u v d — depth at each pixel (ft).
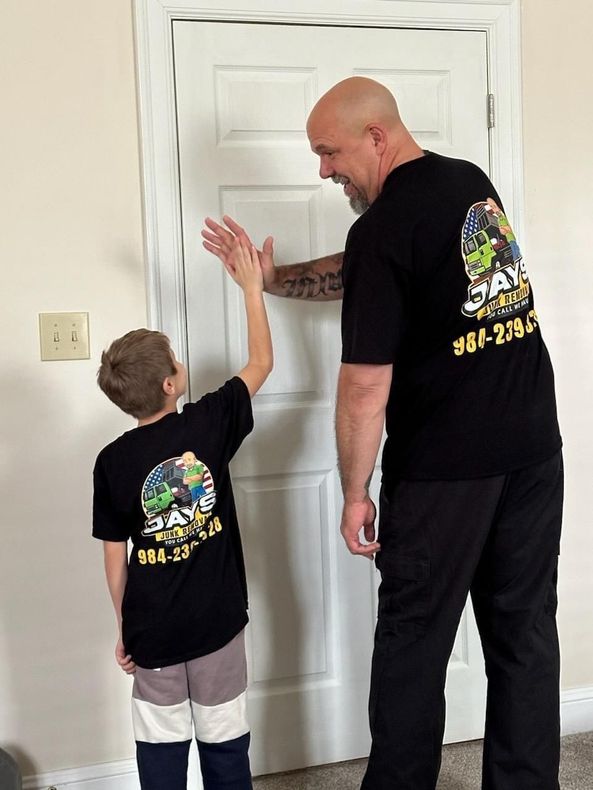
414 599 5.61
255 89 7.31
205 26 7.14
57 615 7.20
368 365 5.37
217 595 5.81
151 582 5.70
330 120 5.63
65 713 7.27
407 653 5.64
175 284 7.20
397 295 5.35
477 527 5.54
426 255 5.31
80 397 7.10
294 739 7.77
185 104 7.15
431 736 5.70
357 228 5.48
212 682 5.84
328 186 7.52
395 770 5.69
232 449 5.95
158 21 7.00
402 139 5.69
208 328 7.34
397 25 7.54
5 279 6.91
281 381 7.55
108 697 7.33
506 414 5.50
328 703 7.83
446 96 7.72
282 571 7.66
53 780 7.24
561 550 8.27
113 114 7.01
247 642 7.61
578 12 7.93
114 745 7.37
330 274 6.97
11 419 7.00
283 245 7.47
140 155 7.07
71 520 7.16
